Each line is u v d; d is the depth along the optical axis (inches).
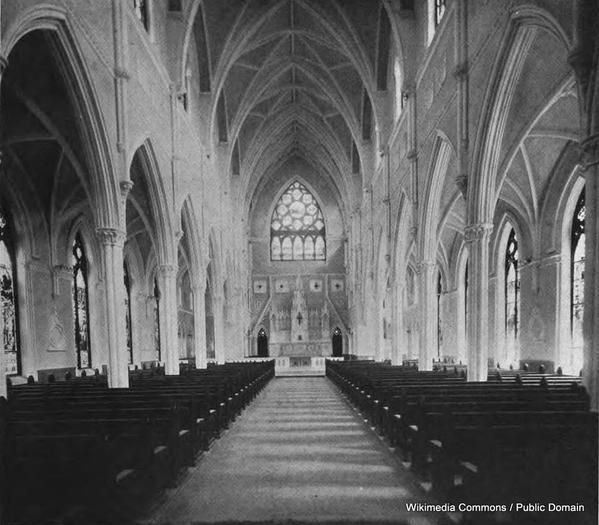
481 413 240.4
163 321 776.3
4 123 594.2
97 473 194.7
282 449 381.4
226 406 475.5
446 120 653.3
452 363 1192.8
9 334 721.0
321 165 1934.1
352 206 1664.6
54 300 810.8
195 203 973.2
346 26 1085.1
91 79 483.8
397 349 1035.3
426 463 285.4
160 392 403.2
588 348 318.0
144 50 650.8
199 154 1017.5
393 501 255.9
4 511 188.2
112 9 546.6
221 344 1256.8
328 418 542.0
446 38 654.5
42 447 194.2
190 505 252.2
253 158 1648.6
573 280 792.9
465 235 572.4
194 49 1031.6
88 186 590.2
